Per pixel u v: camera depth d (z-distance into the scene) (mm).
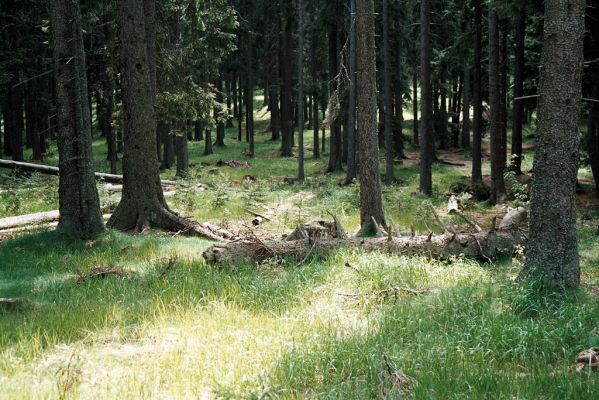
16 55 27391
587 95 21031
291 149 43469
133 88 13172
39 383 5168
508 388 4836
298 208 18188
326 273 8688
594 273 9555
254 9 43656
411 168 31844
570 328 6066
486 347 5816
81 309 7180
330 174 31203
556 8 7105
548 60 7215
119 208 13328
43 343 6191
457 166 33375
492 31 19828
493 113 20125
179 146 28234
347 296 7805
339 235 11070
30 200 18578
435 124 36031
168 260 9891
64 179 11922
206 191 20219
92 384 5176
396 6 29547
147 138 13305
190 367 5480
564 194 7227
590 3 16594
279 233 14188
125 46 13102
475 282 8242
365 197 12664
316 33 30641
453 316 6617
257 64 47938
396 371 5062
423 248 10531
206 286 8250
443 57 26250
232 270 9398
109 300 7691
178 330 6617
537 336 5977
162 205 13586
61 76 11789
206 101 20234
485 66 33562
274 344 6000
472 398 4691
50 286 8352
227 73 49281
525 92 24828
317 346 5812
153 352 5969
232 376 5273
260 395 4801
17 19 26641
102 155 41469
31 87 34844
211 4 18984
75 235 11844
